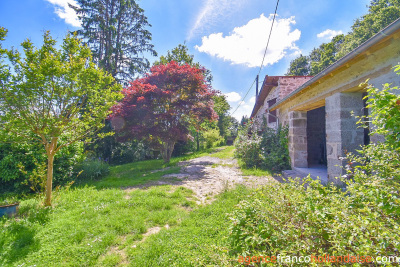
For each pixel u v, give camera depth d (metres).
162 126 9.85
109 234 2.80
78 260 2.29
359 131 4.12
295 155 7.04
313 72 23.59
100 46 14.54
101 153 13.28
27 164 5.64
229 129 34.84
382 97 1.69
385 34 2.45
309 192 1.83
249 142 8.79
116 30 14.71
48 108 3.64
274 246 1.64
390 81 2.90
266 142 8.74
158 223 3.23
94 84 4.04
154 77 10.27
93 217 3.38
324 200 1.70
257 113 16.25
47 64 3.34
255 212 2.00
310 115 9.20
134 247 2.53
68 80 3.70
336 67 3.50
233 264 1.75
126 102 9.73
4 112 3.51
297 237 1.47
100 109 4.23
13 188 5.62
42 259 2.31
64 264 2.22
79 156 6.71
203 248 2.25
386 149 1.80
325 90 4.80
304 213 1.59
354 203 1.59
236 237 1.99
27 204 3.91
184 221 3.15
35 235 2.80
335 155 4.28
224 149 20.97
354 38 18.92
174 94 10.07
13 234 2.83
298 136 7.10
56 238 2.74
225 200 3.95
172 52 20.19
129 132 9.59
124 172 8.80
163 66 10.24
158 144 10.84
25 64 3.39
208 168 8.65
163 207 3.84
